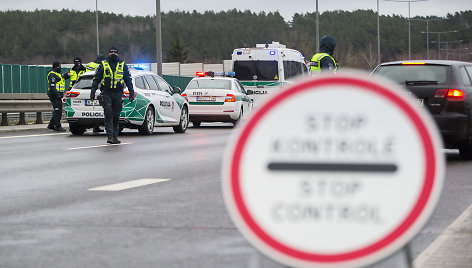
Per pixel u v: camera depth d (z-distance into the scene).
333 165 6.27
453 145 33.88
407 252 7.23
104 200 20.30
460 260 12.85
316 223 6.25
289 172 6.32
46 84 84.19
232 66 74.44
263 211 6.33
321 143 6.29
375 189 6.23
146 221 16.98
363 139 6.27
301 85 6.35
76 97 50.16
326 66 33.97
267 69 73.62
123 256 13.39
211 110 63.88
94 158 33.28
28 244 14.48
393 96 6.27
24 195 21.36
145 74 52.22
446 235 15.38
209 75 69.44
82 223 16.73
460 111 32.78
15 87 78.81
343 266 6.21
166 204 19.55
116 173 27.23
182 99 56.47
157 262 12.91
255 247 6.45
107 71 42.25
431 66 33.69
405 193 6.22
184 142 44.00
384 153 6.25
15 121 72.25
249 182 6.36
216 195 21.27
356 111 6.30
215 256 13.35
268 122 6.38
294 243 6.27
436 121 32.84
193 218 17.34
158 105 52.56
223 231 15.73
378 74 34.19
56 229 16.02
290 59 75.25
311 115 6.33
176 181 24.69
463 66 34.50
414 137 6.24
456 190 22.95
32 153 35.88
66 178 25.62
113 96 42.38
